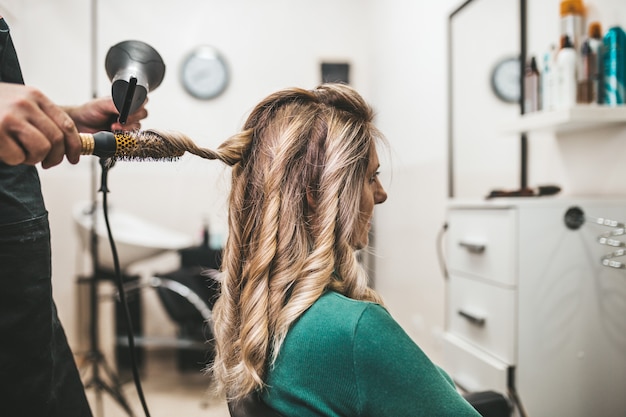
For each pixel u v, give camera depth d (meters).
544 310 1.43
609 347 1.48
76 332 3.84
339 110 0.85
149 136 0.63
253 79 4.23
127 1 4.04
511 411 1.05
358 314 0.68
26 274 0.70
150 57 0.83
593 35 1.55
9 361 0.69
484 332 1.56
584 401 1.46
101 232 3.22
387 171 3.75
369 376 0.66
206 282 3.23
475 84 2.45
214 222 4.09
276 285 0.77
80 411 0.85
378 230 4.05
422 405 0.66
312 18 4.32
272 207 0.78
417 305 3.24
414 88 3.29
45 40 3.91
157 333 4.03
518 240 1.42
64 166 3.96
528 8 2.01
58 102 3.93
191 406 2.87
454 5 2.69
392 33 3.72
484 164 2.38
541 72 1.83
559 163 1.84
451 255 1.79
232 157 0.80
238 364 0.79
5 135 0.46
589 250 1.47
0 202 0.68
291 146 0.79
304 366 0.70
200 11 4.15
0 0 3.14
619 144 1.56
